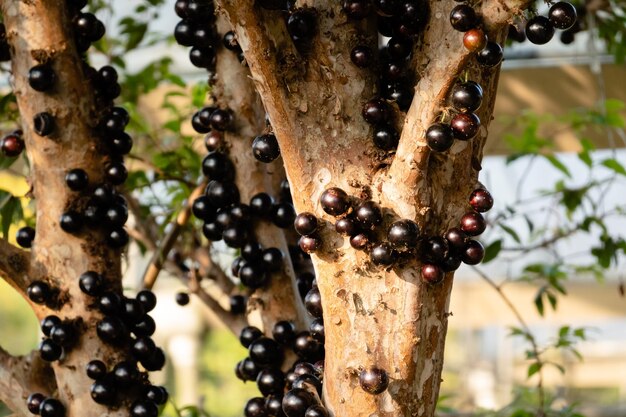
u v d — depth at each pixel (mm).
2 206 1633
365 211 1229
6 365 1503
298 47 1284
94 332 1464
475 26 1182
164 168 1856
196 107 1866
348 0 1278
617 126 1913
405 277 1242
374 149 1268
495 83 1271
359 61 1278
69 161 1479
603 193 1901
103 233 1488
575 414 1785
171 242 1671
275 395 1411
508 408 1948
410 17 1251
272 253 1481
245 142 1488
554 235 1983
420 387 1257
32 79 1454
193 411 1783
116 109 1519
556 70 2348
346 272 1251
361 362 1244
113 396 1445
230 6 1224
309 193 1263
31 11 1470
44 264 1475
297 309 1501
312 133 1264
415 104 1218
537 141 1946
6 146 1536
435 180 1247
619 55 1901
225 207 1493
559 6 1208
